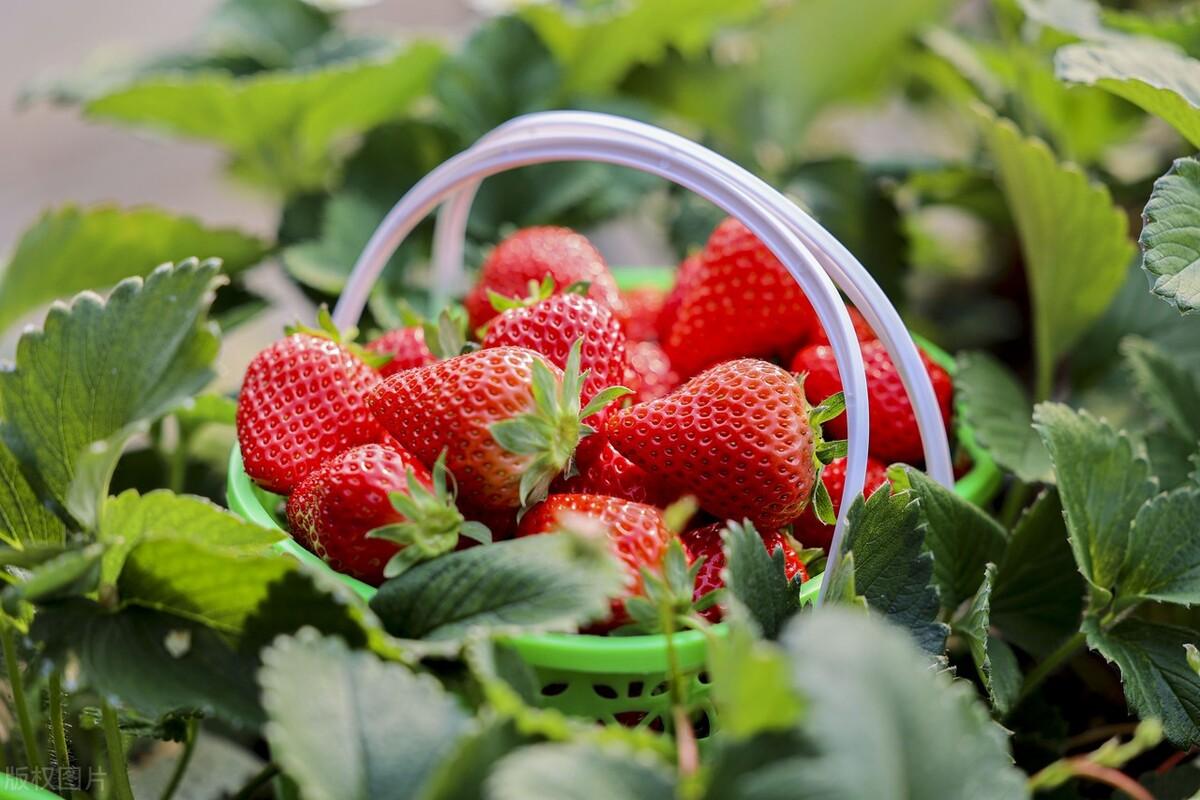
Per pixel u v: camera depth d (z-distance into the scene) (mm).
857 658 420
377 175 672
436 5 1082
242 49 728
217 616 477
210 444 636
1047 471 549
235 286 652
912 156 702
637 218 753
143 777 582
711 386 511
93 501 473
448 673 483
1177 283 494
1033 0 610
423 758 443
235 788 582
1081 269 574
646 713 501
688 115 734
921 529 498
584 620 462
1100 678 575
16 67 1036
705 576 509
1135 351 576
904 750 418
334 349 525
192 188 1005
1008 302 726
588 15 703
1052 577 538
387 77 680
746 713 426
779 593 485
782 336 562
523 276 570
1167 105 518
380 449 504
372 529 493
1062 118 665
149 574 473
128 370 486
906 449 554
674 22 705
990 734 451
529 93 684
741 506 513
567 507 502
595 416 522
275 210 758
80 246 623
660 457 514
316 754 437
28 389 493
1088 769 452
